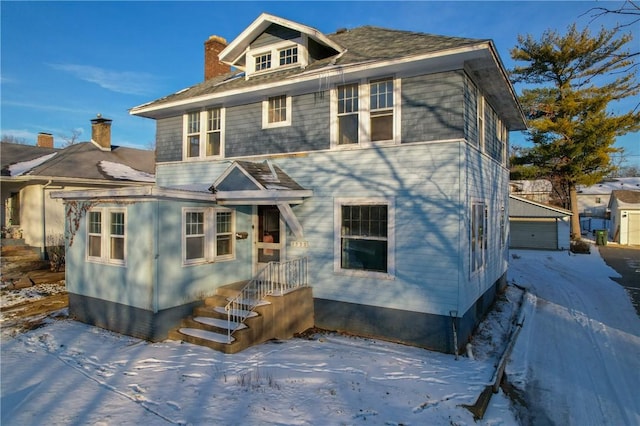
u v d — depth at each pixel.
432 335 8.92
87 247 10.42
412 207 9.25
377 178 9.71
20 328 9.94
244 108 12.05
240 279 11.05
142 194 8.70
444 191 8.88
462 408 6.21
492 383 7.17
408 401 6.27
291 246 10.96
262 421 5.37
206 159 12.72
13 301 12.44
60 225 19.12
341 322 10.12
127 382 6.61
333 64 10.10
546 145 29.62
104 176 20.20
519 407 6.73
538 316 12.18
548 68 29.39
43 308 11.75
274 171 10.61
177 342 8.79
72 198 10.55
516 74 30.48
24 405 5.72
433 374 7.45
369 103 9.95
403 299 9.29
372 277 9.70
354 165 10.03
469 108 9.41
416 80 9.35
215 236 10.33
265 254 11.44
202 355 7.94
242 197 9.73
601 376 8.02
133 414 5.49
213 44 17.23
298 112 10.99
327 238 10.39
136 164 23.94
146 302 8.94
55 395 6.09
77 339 9.05
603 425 6.26
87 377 6.84
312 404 5.92
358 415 5.70
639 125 26.28
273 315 9.27
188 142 13.38
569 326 11.21
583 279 18.36
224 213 10.76
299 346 8.79
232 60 13.12
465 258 9.08
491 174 12.65
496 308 12.57
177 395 6.10
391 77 9.69
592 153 28.64
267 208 11.58
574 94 28.38
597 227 42.59
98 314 10.12
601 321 11.71
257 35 12.41
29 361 7.65
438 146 9.01
